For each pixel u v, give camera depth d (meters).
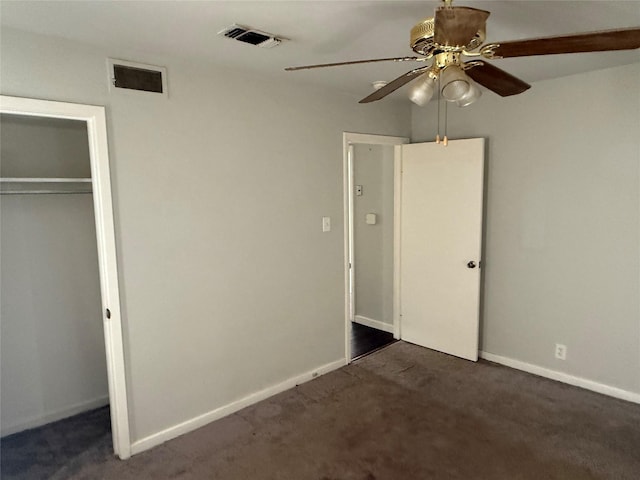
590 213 3.10
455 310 3.85
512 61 2.75
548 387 3.28
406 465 2.40
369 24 2.03
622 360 3.06
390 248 4.45
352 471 2.36
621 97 2.90
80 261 3.02
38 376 2.90
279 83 3.05
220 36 2.16
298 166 3.23
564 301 3.30
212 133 2.73
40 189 2.83
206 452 2.56
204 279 2.78
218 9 1.84
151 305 2.57
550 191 3.29
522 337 3.57
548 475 2.30
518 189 3.46
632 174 2.90
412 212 4.06
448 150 3.72
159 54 2.46
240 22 1.99
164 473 2.38
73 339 3.02
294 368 3.37
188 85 2.60
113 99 2.33
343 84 3.21
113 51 2.31
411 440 2.63
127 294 2.47
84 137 3.02
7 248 2.74
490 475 2.31
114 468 2.43
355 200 4.72
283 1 1.76
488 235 3.69
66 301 2.98
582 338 3.23
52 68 2.13
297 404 3.10
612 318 3.08
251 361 3.09
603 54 2.61
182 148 2.61
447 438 2.65
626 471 2.32
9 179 2.50
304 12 1.88
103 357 3.17
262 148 3.00
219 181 2.79
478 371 3.58
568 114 3.14
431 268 3.98
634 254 2.94
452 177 3.72
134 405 2.55
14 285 2.78
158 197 2.54
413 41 1.58
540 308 3.43
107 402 3.20
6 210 2.73
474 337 3.75
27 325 2.84
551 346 3.40
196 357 2.79
